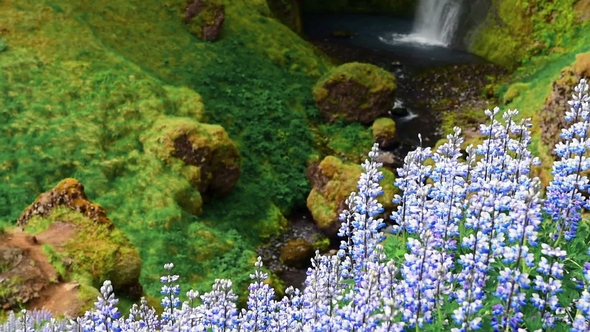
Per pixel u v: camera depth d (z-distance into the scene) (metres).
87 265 12.77
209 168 20.78
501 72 31.08
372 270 4.06
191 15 28.39
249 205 21.64
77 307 11.05
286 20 34.38
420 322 3.93
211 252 18.61
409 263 4.03
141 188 19.72
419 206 4.70
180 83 25.72
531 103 25.25
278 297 17.83
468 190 4.83
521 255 3.81
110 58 23.73
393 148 25.64
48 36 23.73
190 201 20.06
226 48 28.33
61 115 21.33
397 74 31.17
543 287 3.81
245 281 17.77
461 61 32.50
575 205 4.55
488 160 5.14
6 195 18.58
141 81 23.03
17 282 11.14
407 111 28.02
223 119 24.91
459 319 3.77
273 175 23.36
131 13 27.17
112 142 20.98
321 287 4.77
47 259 12.25
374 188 4.94
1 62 22.31
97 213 13.71
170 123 21.12
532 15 31.31
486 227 4.07
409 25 37.47
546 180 16.44
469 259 4.02
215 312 4.91
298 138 25.22
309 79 28.97
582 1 30.45
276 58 29.09
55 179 19.55
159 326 5.98
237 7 30.77
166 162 20.58
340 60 32.75
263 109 25.91
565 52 29.78
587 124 4.65
